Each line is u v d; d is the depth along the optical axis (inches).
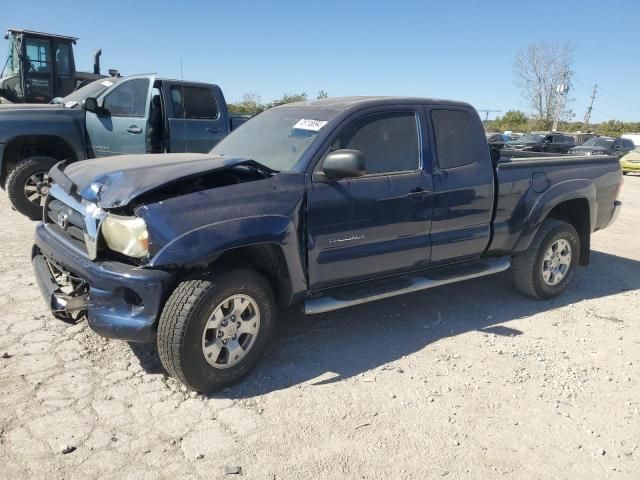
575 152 951.6
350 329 178.5
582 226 225.5
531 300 215.3
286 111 181.6
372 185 159.3
